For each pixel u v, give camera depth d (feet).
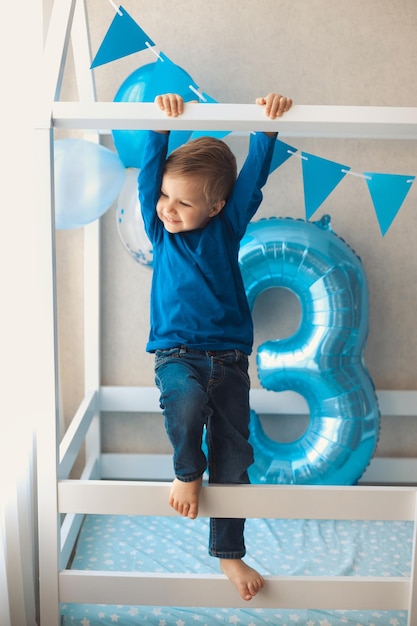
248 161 5.13
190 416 4.72
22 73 5.38
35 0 5.80
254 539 6.73
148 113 4.50
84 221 6.48
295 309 8.02
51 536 4.93
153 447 8.23
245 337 5.21
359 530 6.94
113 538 6.70
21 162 5.40
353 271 7.08
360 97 7.52
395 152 7.68
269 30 7.43
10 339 4.96
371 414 7.11
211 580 4.93
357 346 7.15
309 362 7.04
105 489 4.88
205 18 7.41
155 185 4.97
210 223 5.20
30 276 5.66
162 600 4.95
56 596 4.99
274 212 7.79
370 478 8.03
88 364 7.82
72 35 6.84
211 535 5.06
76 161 6.09
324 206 7.79
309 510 4.84
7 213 4.94
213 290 5.09
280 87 7.52
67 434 6.33
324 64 7.48
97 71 7.47
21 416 5.35
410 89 7.52
